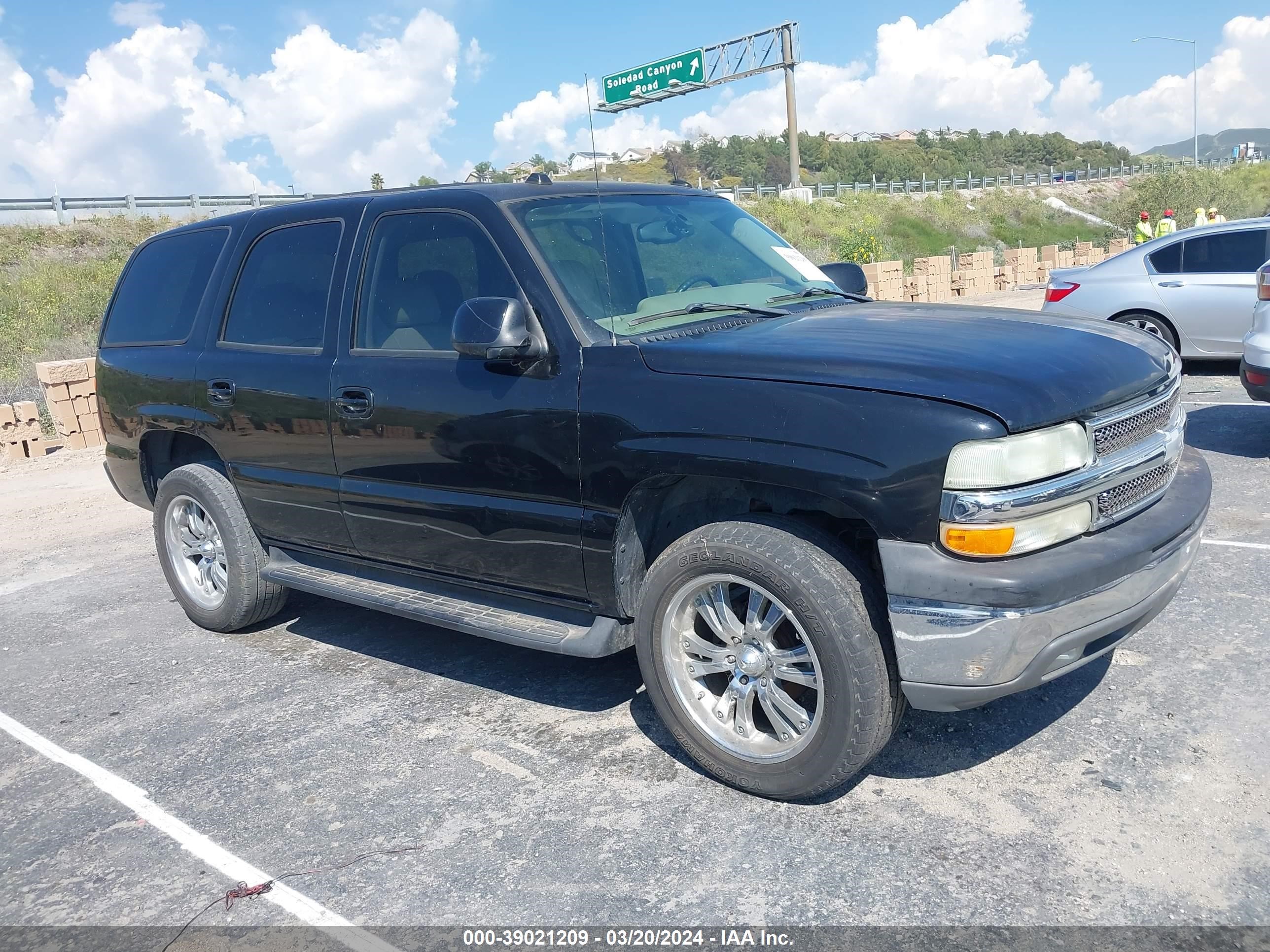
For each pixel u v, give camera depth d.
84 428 10.57
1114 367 3.10
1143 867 2.71
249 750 3.78
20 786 3.65
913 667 2.81
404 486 3.92
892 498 2.74
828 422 2.84
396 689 4.25
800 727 3.08
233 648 4.90
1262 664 3.83
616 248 3.80
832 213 40.00
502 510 3.60
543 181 4.09
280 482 4.45
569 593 3.55
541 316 3.47
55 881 3.04
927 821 3.00
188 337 4.90
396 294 3.98
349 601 4.28
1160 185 42.59
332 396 4.07
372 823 3.21
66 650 5.03
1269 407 8.46
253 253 4.68
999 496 2.68
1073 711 3.59
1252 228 9.57
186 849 3.15
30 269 23.70
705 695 3.32
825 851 2.88
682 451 3.06
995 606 2.70
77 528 7.51
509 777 3.43
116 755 3.83
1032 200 57.28
